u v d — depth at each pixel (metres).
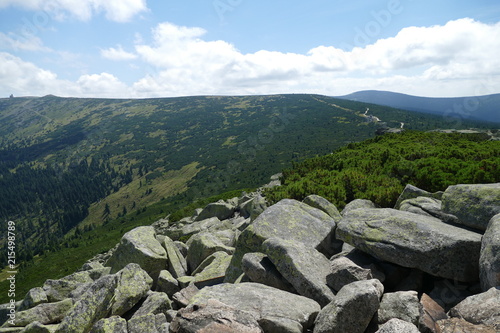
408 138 43.16
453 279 7.48
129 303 9.67
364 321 6.05
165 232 29.08
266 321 6.43
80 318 8.48
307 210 12.81
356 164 25.48
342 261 8.09
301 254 8.87
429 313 6.16
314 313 6.97
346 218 10.20
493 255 6.18
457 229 8.13
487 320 5.32
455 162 18.81
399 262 7.87
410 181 18.41
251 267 9.29
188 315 6.29
